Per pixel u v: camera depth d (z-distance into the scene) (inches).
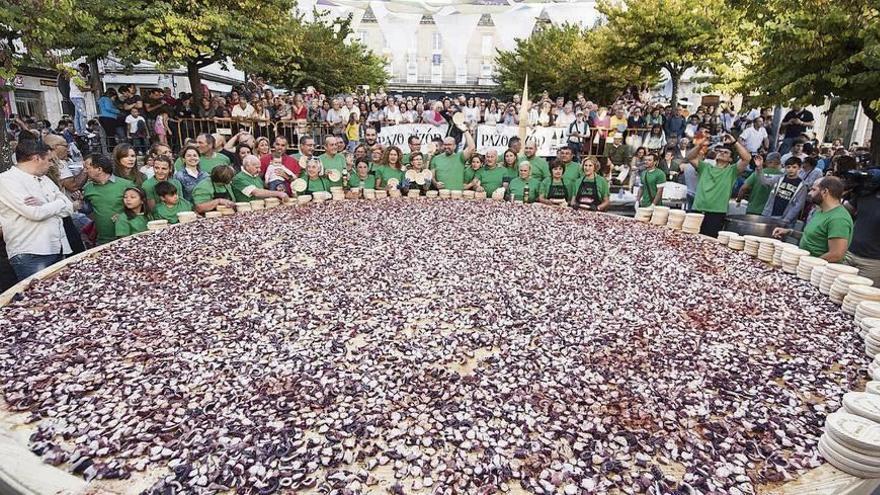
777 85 309.9
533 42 1151.6
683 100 971.3
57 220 178.5
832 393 99.5
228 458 74.4
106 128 500.4
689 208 325.7
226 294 142.8
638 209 264.2
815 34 273.4
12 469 70.9
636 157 436.1
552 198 311.9
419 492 70.0
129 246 188.1
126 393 90.9
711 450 80.4
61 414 84.5
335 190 305.9
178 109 515.2
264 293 144.9
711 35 590.2
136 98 504.7
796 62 291.3
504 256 190.2
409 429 83.3
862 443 72.1
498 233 228.4
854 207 251.6
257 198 279.9
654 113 570.3
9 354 104.1
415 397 92.4
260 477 71.2
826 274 158.7
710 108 688.4
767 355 115.0
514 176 334.6
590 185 300.7
